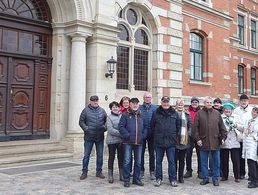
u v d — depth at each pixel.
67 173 8.05
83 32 10.55
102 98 10.96
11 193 6.14
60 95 10.70
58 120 10.64
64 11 10.71
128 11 12.84
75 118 10.40
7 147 9.29
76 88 10.45
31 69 10.38
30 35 10.42
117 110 7.56
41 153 9.66
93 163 9.41
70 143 10.23
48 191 6.35
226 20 17.53
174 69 13.99
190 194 6.44
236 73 20.66
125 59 12.66
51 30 10.86
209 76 16.30
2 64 9.72
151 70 13.46
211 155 7.55
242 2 22.53
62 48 10.73
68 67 10.81
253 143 7.20
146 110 7.76
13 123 9.94
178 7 14.30
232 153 7.75
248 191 6.79
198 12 15.74
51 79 10.77
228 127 7.74
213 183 7.32
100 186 6.89
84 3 10.65
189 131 7.73
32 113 10.35
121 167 7.54
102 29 10.90
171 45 13.93
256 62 23.23
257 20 24.27
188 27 15.17
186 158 8.12
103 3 11.09
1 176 7.56
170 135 7.08
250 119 7.43
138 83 13.09
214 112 7.42
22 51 10.19
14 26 9.98
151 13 13.20
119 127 7.05
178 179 7.60
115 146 7.40
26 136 10.16
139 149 7.15
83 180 7.37
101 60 10.95
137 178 7.12
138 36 13.19
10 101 9.85
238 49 21.34
